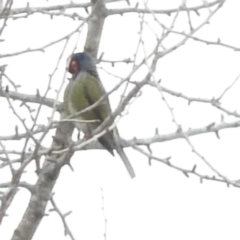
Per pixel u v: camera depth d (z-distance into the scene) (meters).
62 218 11.02
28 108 11.08
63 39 10.77
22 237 12.05
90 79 14.12
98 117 13.85
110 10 12.87
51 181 11.98
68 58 10.79
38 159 8.71
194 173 10.97
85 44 13.31
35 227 12.09
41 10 12.61
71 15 12.84
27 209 12.12
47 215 12.12
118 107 9.76
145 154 11.33
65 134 12.77
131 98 9.66
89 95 13.97
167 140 11.78
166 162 11.12
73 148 9.45
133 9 12.73
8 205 8.34
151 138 11.82
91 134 10.60
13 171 8.28
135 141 11.87
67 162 11.60
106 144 12.24
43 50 11.17
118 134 12.23
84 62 14.12
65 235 10.98
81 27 9.30
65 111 13.12
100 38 13.23
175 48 9.32
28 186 11.88
